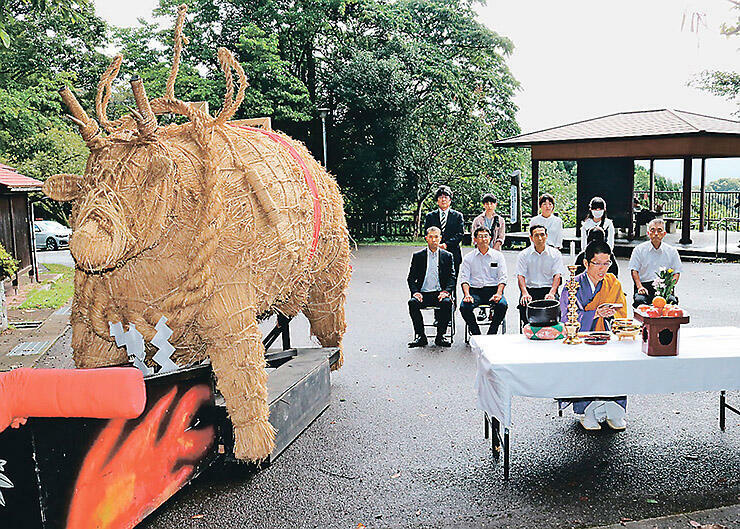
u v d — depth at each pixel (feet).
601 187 64.85
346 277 21.18
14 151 73.10
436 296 26.86
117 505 11.74
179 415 13.20
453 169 84.84
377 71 78.54
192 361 14.80
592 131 64.39
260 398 14.19
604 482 14.25
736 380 14.47
